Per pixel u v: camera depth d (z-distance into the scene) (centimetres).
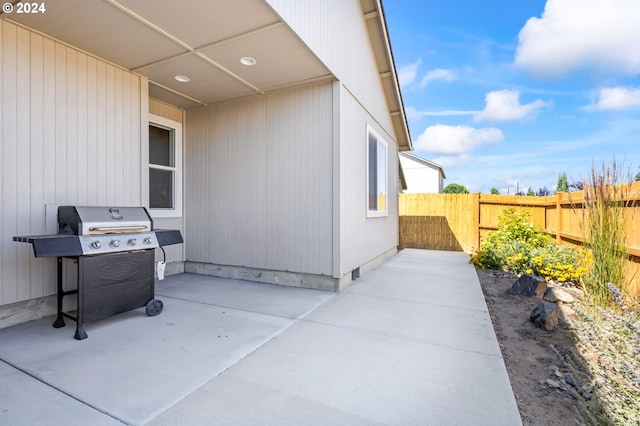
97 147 414
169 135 592
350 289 504
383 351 288
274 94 527
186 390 223
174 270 594
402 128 938
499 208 915
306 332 329
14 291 340
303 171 507
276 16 331
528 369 264
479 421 196
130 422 190
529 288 481
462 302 438
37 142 355
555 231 698
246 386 229
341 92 490
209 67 441
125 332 324
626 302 350
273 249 530
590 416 186
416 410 205
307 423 192
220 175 576
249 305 416
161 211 568
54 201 370
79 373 244
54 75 370
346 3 517
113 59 418
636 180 386
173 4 308
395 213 954
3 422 188
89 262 316
